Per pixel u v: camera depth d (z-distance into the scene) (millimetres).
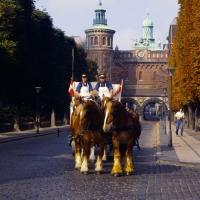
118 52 156250
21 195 13469
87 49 155750
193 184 15250
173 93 77250
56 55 72938
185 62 44062
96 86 19469
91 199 12820
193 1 37906
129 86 153625
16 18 51125
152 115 198875
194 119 62250
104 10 159625
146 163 21594
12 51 50031
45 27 64750
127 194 13531
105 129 16484
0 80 51625
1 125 54531
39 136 50250
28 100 57906
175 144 33875
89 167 19578
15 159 23312
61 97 75188
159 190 14156
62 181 15922
